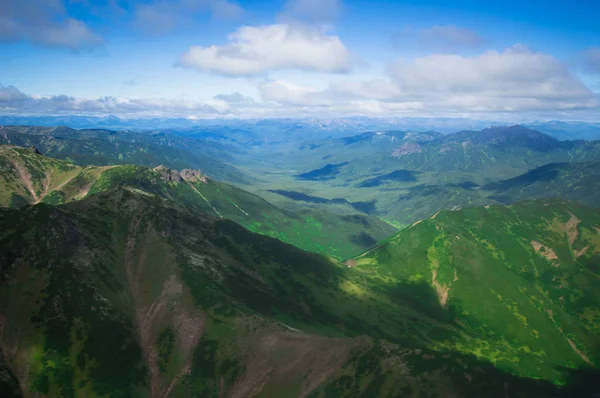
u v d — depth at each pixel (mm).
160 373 156250
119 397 140750
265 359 154875
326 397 130125
